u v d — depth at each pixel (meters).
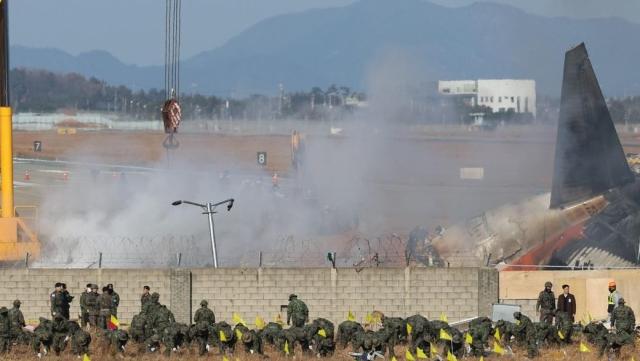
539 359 158.88
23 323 164.50
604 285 191.12
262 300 197.00
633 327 160.62
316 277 197.50
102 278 197.12
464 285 197.12
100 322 178.00
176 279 195.75
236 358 155.00
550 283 177.25
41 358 157.62
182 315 195.38
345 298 197.62
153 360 157.12
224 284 197.00
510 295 195.50
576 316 191.12
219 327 162.50
